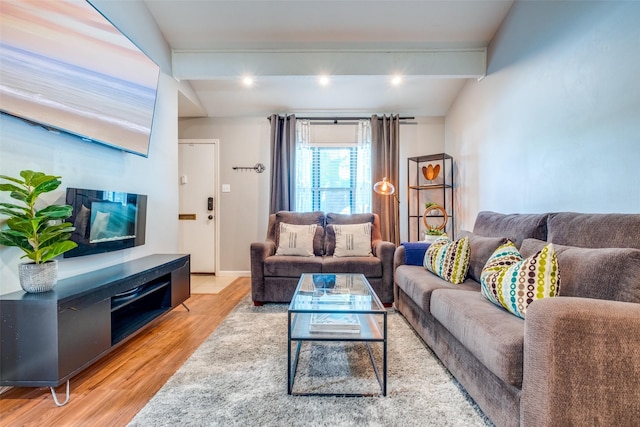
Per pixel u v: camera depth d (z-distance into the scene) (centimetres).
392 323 252
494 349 121
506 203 281
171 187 326
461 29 296
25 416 141
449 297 172
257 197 434
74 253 195
